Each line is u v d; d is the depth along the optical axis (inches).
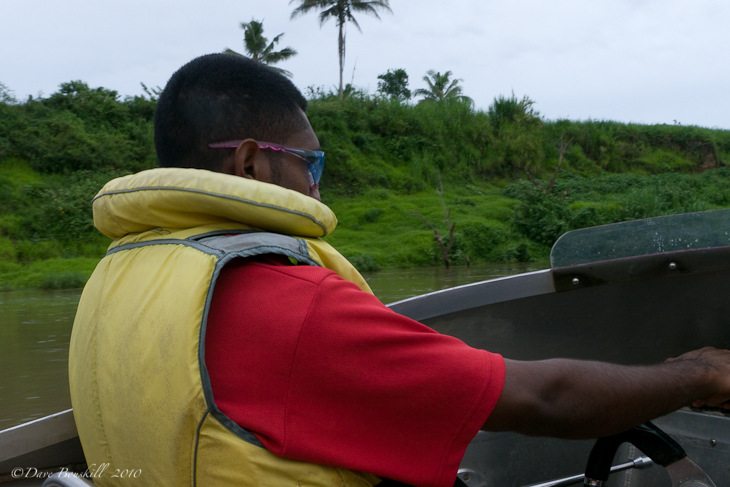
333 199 1443.2
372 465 32.9
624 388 36.2
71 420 49.7
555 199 1360.7
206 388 33.3
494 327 58.8
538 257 1269.7
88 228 1192.8
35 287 963.3
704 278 54.6
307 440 32.8
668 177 1712.6
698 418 60.6
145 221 39.0
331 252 38.5
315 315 33.4
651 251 51.0
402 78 2433.6
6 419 238.8
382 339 33.1
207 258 35.2
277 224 37.1
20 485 50.2
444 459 33.0
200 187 36.5
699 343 62.4
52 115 1387.8
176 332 34.4
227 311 34.9
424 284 845.2
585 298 57.0
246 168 41.0
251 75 41.6
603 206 1373.0
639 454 63.8
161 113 42.2
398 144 1583.4
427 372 32.9
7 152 1290.6
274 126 41.4
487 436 64.2
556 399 34.9
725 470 59.2
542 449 65.9
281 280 34.7
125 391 36.0
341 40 1793.8
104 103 1448.1
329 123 1539.1
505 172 1667.1
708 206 1489.9
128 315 36.9
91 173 1307.8
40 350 401.1
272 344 33.5
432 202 1453.0
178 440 34.1
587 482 46.1
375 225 1357.0
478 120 1675.7
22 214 1203.2
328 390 33.1
